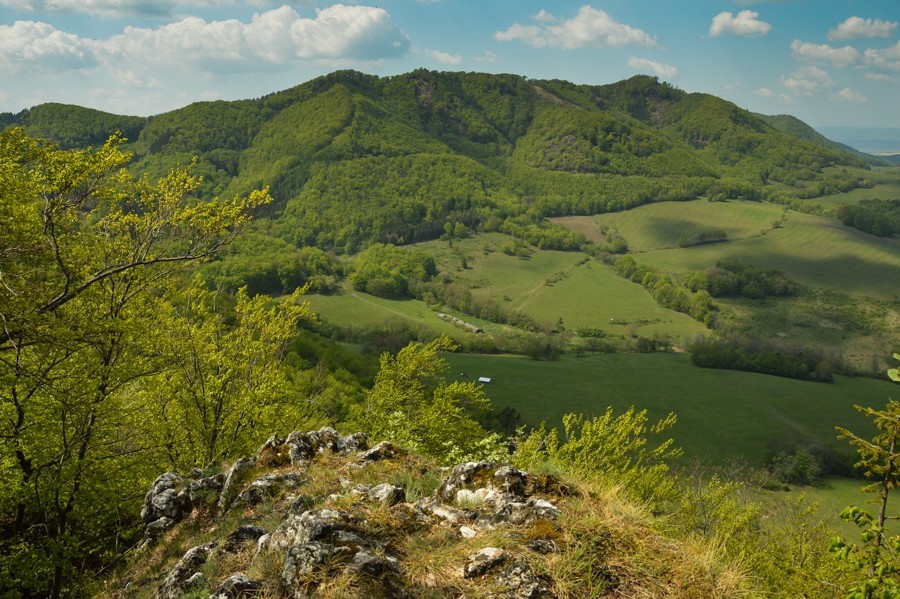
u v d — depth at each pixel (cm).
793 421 11575
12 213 1151
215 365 1720
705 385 13675
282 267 18188
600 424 1116
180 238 1500
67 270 1215
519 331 18562
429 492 666
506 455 1205
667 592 438
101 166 1234
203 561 568
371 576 433
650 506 646
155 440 1583
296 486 711
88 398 1356
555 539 488
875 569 516
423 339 15388
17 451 1309
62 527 1320
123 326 1318
